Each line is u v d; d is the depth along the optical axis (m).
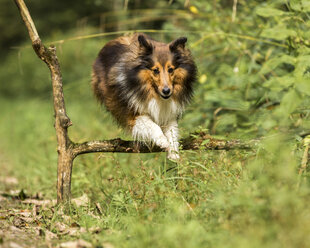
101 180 8.44
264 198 5.03
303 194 5.05
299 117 7.92
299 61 6.90
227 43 10.12
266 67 7.42
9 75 31.09
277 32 7.13
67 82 22.41
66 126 7.10
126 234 5.71
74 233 6.11
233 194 5.49
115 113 8.01
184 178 6.25
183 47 7.79
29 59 30.09
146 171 7.15
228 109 9.68
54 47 7.10
